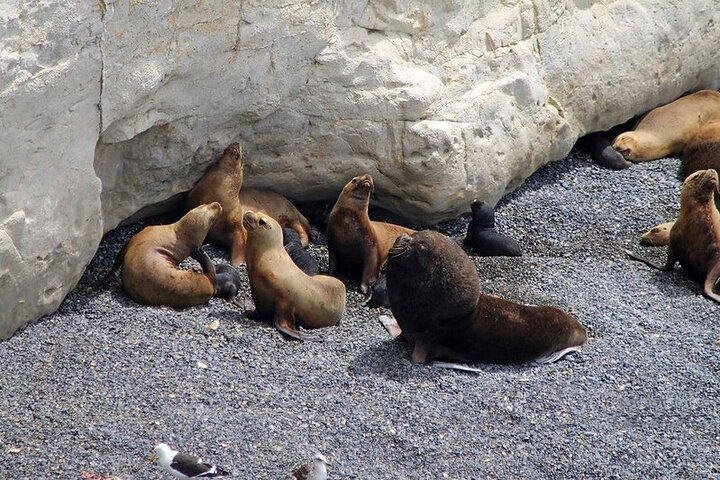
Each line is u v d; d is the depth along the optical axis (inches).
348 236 1839.3
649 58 2356.1
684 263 1910.7
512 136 2053.4
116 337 1545.3
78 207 1558.8
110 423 1337.4
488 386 1521.9
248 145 1882.4
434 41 1956.2
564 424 1448.1
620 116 2347.4
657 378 1577.3
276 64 1769.2
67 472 1240.8
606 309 1768.0
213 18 1649.9
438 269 1533.0
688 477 1365.7
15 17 1375.5
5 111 1390.3
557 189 2215.8
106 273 1737.2
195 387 1438.2
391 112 1894.7
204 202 1845.5
